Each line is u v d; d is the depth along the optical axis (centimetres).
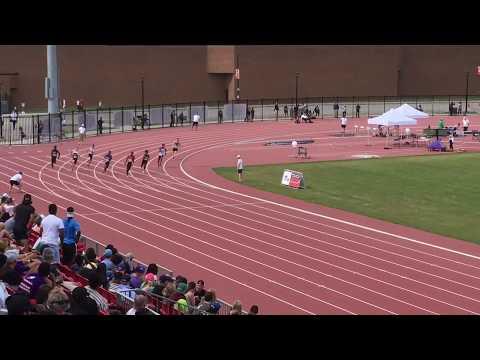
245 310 2805
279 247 3806
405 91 13175
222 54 11800
